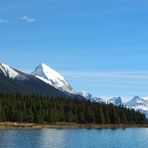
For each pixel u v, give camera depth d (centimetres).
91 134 18275
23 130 19100
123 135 18625
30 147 11138
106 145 12850
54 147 11506
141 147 12675
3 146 11019
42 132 17975
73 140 14200
